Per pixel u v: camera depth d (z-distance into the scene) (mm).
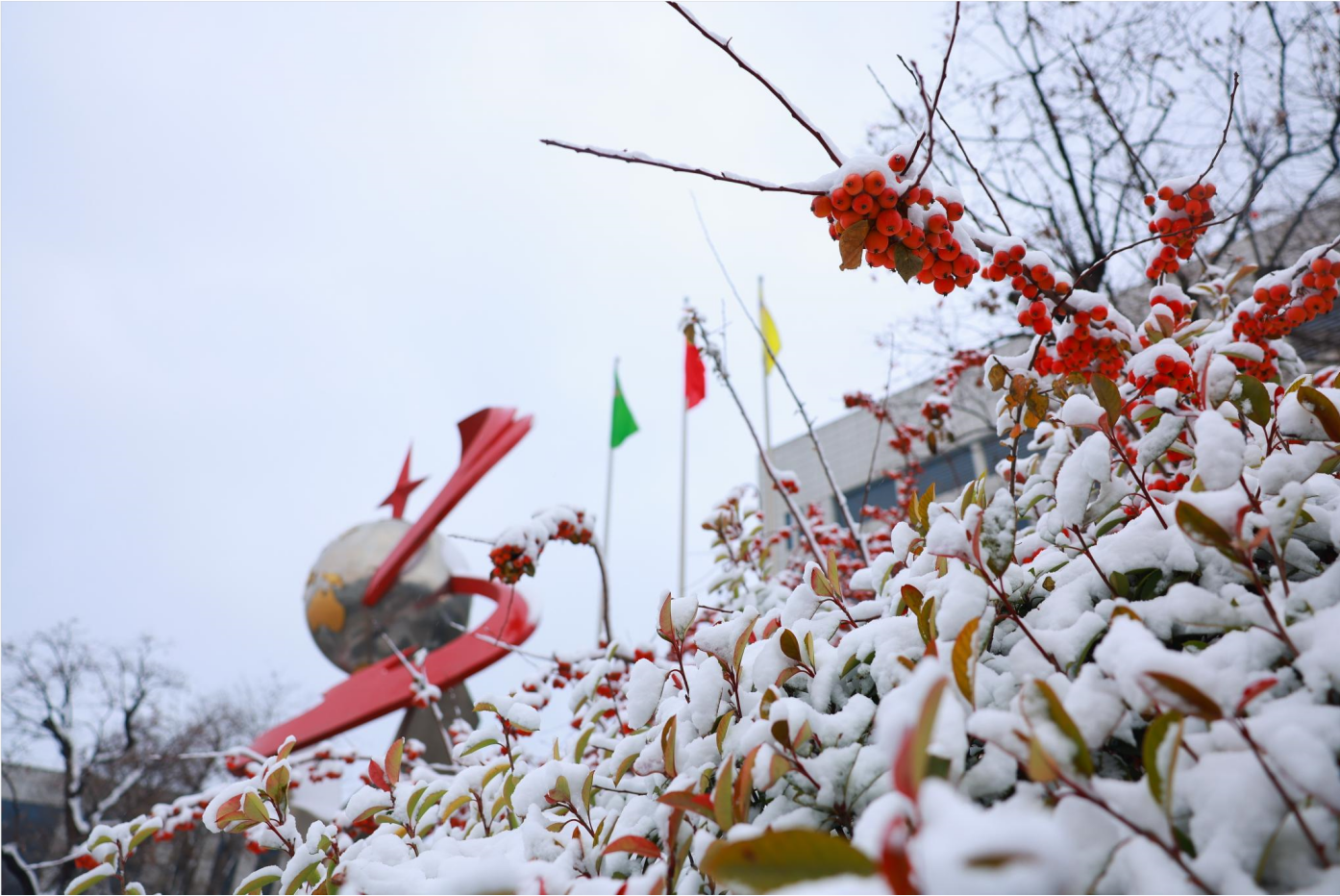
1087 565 1634
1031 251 2330
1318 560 1477
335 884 1900
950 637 1385
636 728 1914
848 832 1352
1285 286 2438
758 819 1435
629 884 1379
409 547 12188
